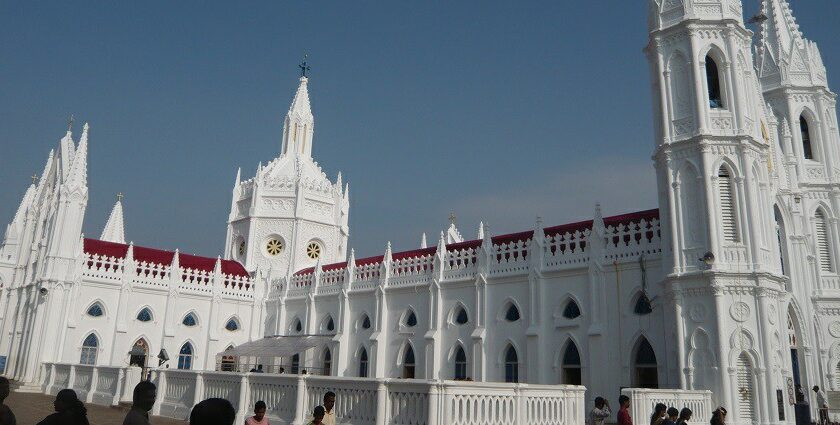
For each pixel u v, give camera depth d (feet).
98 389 137.90
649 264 125.29
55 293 177.06
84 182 190.60
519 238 156.97
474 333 150.71
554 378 135.33
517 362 143.33
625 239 135.85
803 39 172.65
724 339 107.86
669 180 120.98
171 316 196.34
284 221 236.43
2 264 235.20
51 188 202.18
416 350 166.91
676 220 118.32
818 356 143.95
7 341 194.90
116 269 193.26
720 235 113.91
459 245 174.91
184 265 208.74
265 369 201.57
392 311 176.86
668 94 125.70
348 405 76.13
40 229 198.29
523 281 146.30
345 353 185.37
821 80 168.96
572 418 77.87
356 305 187.62
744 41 127.03
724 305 109.60
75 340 179.11
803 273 142.41
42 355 171.53
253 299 215.92
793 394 113.29
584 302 134.51
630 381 123.54
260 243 235.20
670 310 117.60
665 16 129.49
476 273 156.46
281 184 240.73
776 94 167.94
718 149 117.70
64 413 35.01
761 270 109.91
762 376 106.93
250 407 90.53
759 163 120.88
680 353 111.65
